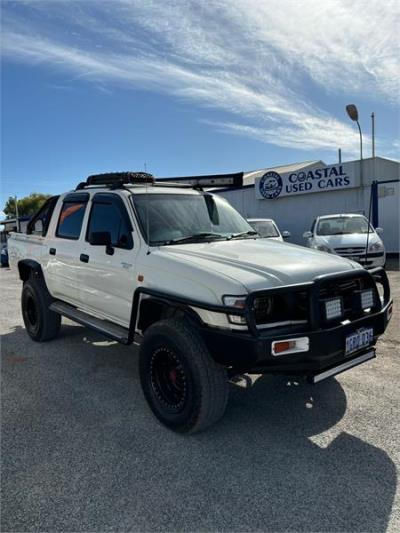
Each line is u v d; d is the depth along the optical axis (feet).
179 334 10.67
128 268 13.01
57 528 7.80
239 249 12.67
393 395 13.01
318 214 59.67
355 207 56.08
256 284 10.04
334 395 13.14
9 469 9.67
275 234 39.65
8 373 15.84
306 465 9.57
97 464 9.79
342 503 8.30
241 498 8.52
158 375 11.71
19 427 11.62
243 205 68.44
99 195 15.49
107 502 8.48
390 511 8.05
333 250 35.06
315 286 10.29
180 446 10.50
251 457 9.96
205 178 17.89
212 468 9.55
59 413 12.44
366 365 15.55
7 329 22.77
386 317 11.76
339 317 10.66
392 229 53.31
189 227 14.10
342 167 55.83
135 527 7.79
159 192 14.79
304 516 7.98
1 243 73.67
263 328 10.15
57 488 8.95
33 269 19.60
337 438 10.69
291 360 9.85
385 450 10.09
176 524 7.85
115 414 12.33
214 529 7.71
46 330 19.39
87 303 15.78
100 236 13.53
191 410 10.57
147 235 12.96
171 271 11.46
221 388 10.62
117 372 15.78
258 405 12.66
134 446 10.53
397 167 52.19
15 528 7.82
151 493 8.73
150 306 12.50
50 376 15.44
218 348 10.04
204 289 10.48
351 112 49.01
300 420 11.68
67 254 16.65
